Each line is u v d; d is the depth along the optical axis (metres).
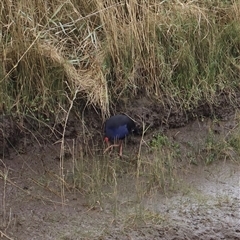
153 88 6.61
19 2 6.28
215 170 5.96
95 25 6.77
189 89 6.71
